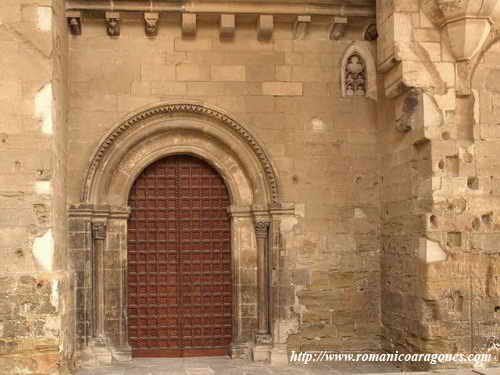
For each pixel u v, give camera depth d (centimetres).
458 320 1086
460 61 1114
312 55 1308
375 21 1284
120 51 1263
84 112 1248
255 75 1292
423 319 1090
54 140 1062
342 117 1308
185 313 1298
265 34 1275
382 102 1293
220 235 1312
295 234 1280
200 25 1278
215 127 1281
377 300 1296
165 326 1291
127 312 1271
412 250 1141
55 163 1073
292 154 1291
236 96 1286
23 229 1027
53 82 1058
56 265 1069
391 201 1247
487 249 1095
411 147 1154
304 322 1272
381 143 1301
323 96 1306
